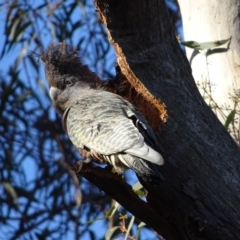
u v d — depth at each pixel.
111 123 9.00
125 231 11.70
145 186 8.83
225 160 9.12
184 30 11.70
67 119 9.91
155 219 9.06
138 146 8.20
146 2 9.00
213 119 9.34
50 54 11.22
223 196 8.94
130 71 9.30
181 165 8.94
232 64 11.05
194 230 8.91
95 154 9.24
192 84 9.45
